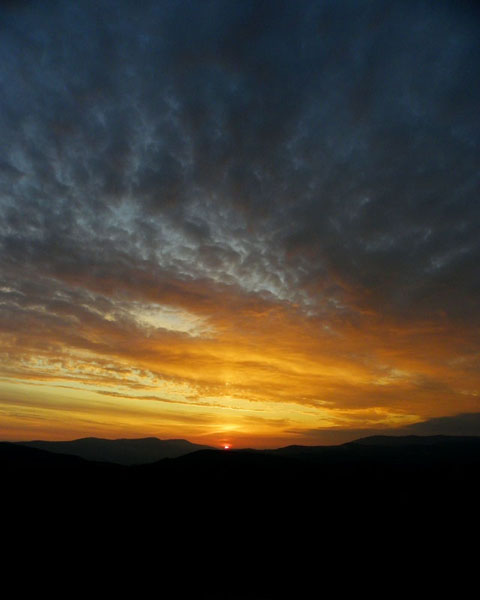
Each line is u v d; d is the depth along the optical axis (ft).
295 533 82.28
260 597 58.44
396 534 80.53
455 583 61.41
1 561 59.88
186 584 61.46
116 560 66.28
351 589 60.95
